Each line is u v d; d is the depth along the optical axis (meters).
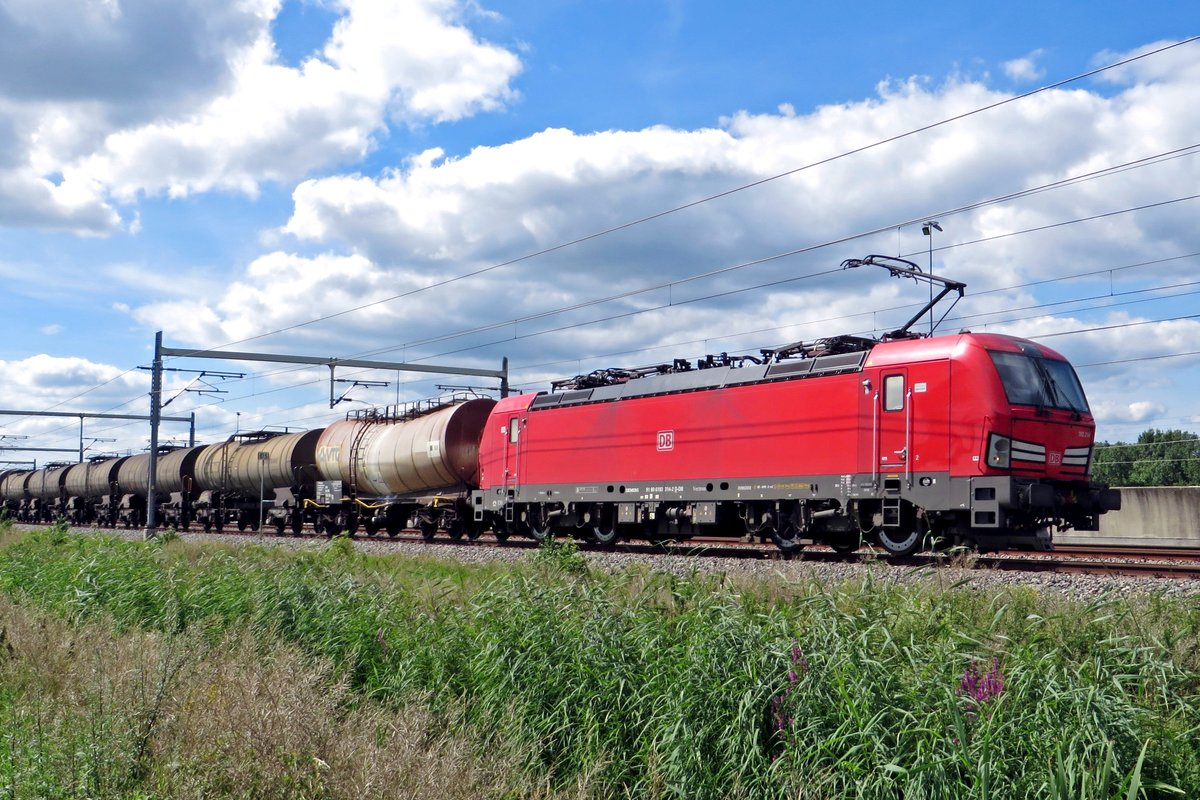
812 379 20.83
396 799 6.99
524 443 28.53
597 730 8.84
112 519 54.81
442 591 14.34
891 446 19.23
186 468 47.34
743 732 7.89
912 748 7.18
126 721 8.28
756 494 21.77
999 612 8.85
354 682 11.29
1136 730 6.73
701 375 23.48
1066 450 18.75
